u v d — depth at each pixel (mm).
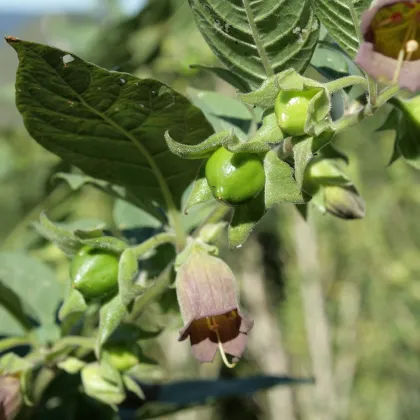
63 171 422
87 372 309
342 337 923
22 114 288
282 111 262
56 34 707
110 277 286
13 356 308
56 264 472
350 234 878
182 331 263
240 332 270
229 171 266
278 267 862
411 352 944
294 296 860
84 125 293
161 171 309
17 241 471
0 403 302
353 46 273
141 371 306
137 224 359
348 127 284
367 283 918
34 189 585
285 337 880
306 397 845
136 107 286
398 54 257
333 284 917
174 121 291
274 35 282
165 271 300
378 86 283
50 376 313
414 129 286
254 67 289
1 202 598
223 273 278
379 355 961
